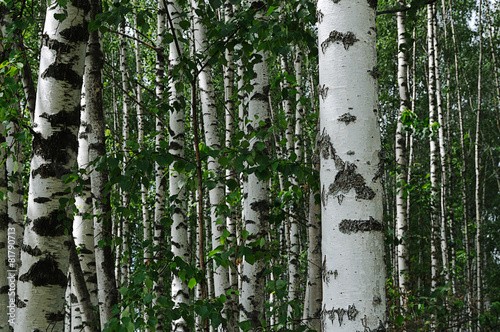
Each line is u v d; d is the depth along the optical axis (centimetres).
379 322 231
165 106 397
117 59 1912
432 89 1374
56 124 350
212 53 367
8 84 369
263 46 370
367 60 254
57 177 346
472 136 2578
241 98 766
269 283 336
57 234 343
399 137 1088
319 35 266
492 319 692
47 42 358
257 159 344
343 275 236
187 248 709
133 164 334
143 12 365
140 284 342
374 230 239
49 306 336
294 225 1056
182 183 359
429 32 1368
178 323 631
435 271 1189
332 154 248
